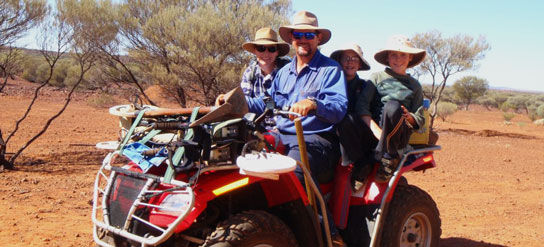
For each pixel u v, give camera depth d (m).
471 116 48.66
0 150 10.46
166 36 13.95
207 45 13.49
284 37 4.89
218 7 15.04
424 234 5.15
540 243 6.68
